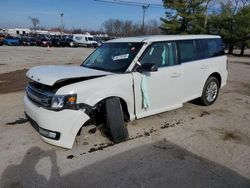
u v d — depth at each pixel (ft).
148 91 14.20
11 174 10.09
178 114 17.66
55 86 11.64
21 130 14.39
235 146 12.82
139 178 9.94
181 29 121.60
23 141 12.96
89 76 12.23
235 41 110.52
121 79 12.89
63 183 9.58
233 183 9.68
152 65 13.16
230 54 112.27
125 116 13.96
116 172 10.33
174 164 10.99
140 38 15.31
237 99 22.41
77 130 11.37
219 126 15.56
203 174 10.25
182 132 14.49
